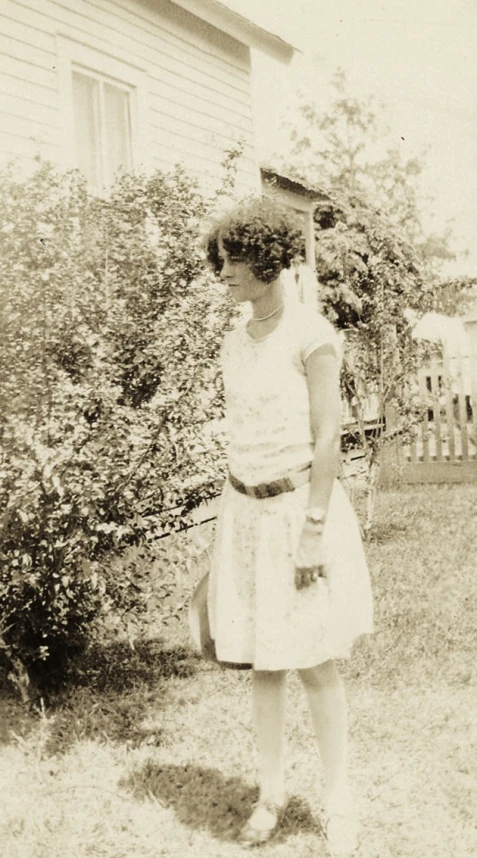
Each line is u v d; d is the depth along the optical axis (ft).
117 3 25.02
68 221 12.81
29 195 12.76
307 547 7.93
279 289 8.41
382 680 12.69
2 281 11.94
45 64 22.25
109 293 12.54
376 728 10.99
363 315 25.82
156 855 8.21
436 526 24.76
